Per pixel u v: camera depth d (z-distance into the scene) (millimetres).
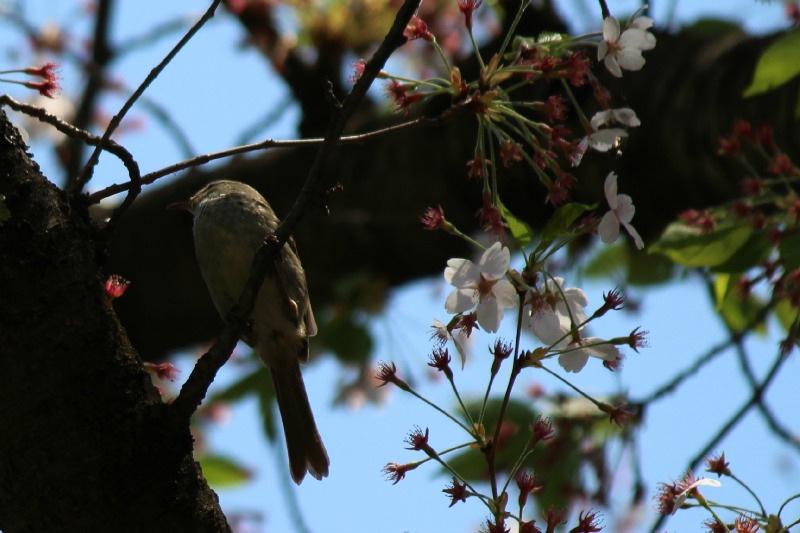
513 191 10805
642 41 5770
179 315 12039
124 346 5535
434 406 5617
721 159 9555
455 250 11539
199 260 9359
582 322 5816
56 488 5352
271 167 12219
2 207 5219
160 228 12062
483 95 5809
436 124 5809
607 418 9453
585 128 5801
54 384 5309
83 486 5355
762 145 8672
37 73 6234
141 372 5555
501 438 9570
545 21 10711
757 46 9820
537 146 5836
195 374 5566
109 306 5551
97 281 5543
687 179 9836
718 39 10195
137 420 5438
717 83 9695
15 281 5273
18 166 5402
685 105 9742
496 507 5422
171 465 5477
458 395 5633
